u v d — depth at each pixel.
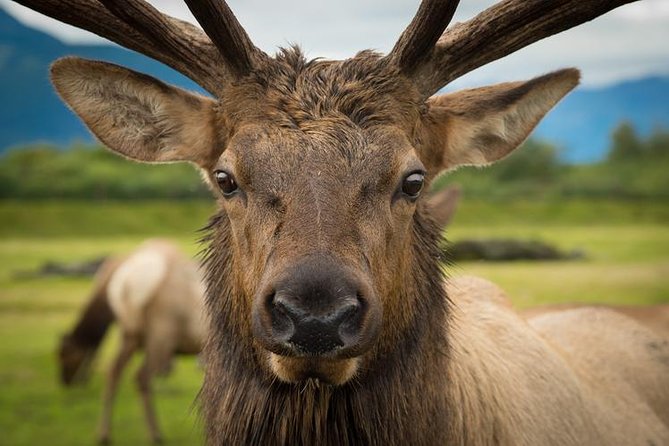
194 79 3.80
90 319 12.96
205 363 3.89
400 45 3.65
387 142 3.39
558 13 3.81
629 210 50.22
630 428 4.54
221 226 3.82
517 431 3.88
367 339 2.99
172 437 10.82
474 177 56.56
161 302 11.62
